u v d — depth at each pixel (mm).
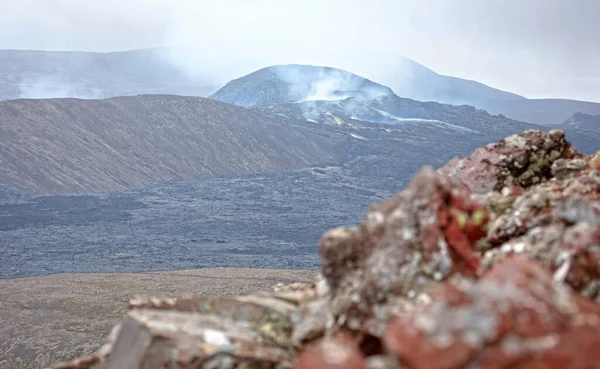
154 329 3301
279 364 3295
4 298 36906
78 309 34594
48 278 43875
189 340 3268
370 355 3145
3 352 27172
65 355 27453
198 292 40469
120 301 36969
